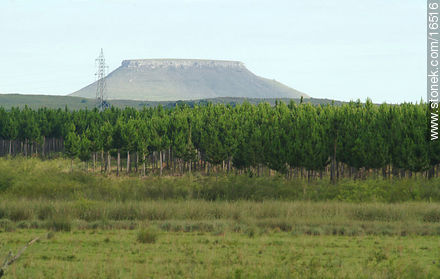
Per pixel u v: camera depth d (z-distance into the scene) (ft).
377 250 85.20
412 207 125.49
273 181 173.27
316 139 285.23
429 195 164.14
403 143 258.98
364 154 268.21
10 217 115.34
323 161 283.18
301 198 158.30
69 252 80.43
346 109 348.79
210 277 60.70
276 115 363.15
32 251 80.38
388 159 267.80
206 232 101.60
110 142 386.52
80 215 117.70
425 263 75.41
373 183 172.24
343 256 80.12
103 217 111.75
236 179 169.07
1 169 185.98
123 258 74.90
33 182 168.76
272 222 109.60
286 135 294.66
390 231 102.32
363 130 285.84
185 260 74.08
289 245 88.43
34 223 107.34
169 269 67.21
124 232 101.14
